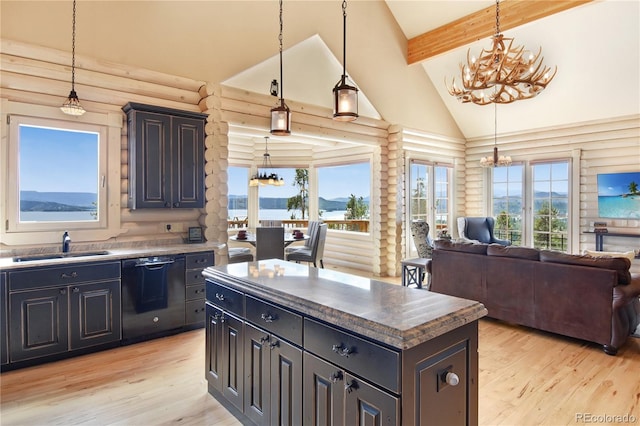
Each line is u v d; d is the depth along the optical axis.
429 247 5.89
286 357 1.84
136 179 3.64
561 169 6.89
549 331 3.65
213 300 2.44
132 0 3.73
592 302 3.35
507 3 5.11
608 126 6.27
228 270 2.46
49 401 2.48
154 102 4.04
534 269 3.73
